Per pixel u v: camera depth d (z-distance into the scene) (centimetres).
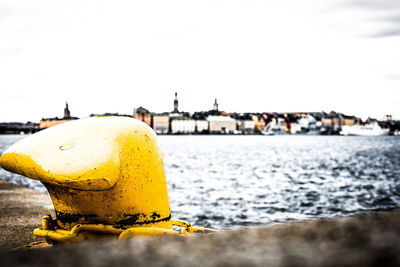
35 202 609
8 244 344
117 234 224
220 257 101
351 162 3256
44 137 236
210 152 5341
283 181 1764
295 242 110
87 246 122
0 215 490
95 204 227
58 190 230
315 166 2803
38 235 234
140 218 234
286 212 971
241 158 3894
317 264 89
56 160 217
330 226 123
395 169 2508
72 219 235
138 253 110
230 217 881
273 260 95
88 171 211
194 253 107
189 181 1734
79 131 231
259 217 891
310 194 1315
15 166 235
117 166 217
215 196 1230
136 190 230
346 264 88
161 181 248
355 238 107
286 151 5684
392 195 1313
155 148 246
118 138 224
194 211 954
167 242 124
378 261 87
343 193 1360
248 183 1661
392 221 120
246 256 100
